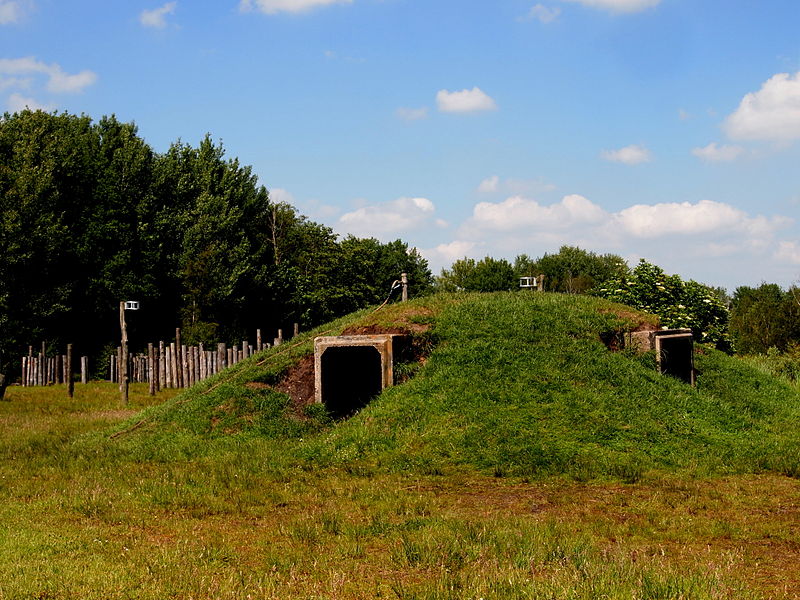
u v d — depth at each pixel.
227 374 20.12
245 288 58.78
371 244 82.94
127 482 12.74
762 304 49.50
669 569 7.72
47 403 26.17
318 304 68.31
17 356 45.56
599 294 29.30
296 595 7.18
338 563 8.27
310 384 19.14
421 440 14.96
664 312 26.75
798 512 10.91
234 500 11.47
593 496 11.93
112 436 17.73
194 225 56.72
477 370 17.20
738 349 47.34
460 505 11.33
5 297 45.28
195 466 14.52
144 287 52.75
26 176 47.62
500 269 94.62
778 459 14.47
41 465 14.45
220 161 64.56
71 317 52.19
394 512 10.66
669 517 10.50
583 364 17.47
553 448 14.29
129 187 54.34
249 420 17.47
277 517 10.56
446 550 8.52
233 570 7.89
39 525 9.78
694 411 16.92
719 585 7.27
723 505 11.30
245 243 58.28
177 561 8.16
